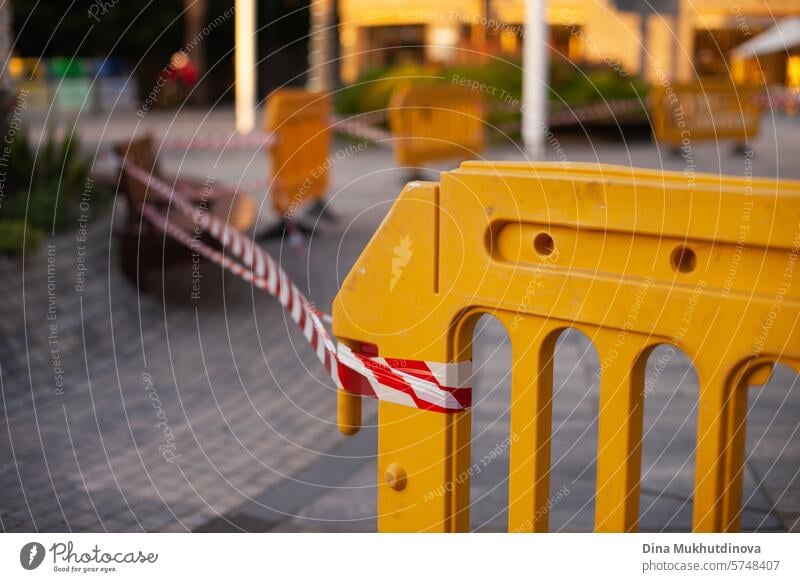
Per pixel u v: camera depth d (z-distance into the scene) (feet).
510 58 65.16
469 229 8.13
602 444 7.84
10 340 18.12
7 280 20.66
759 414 14.30
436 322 8.44
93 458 13.79
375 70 59.26
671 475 12.56
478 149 44.19
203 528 11.66
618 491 7.79
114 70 105.09
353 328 9.03
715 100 50.65
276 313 20.66
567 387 16.19
